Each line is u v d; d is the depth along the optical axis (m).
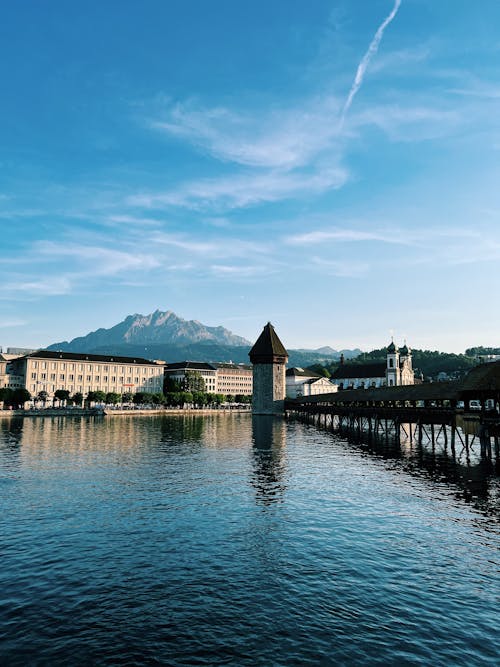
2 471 40.88
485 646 14.02
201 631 14.73
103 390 177.62
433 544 22.41
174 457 50.38
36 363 163.00
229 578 18.53
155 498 31.08
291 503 29.91
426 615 15.79
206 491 33.25
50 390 165.25
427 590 17.62
